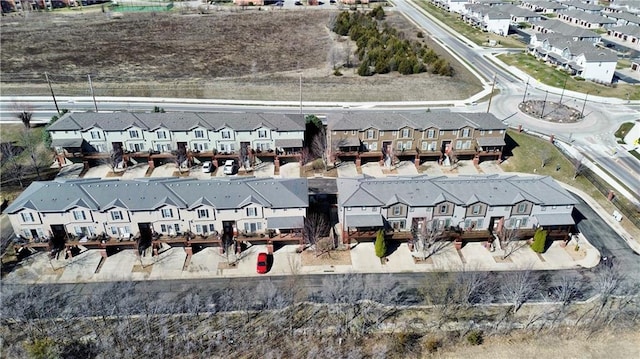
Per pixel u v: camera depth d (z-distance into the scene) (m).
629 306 56.59
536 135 98.50
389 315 55.16
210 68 136.75
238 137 84.19
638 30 165.12
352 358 49.97
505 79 131.50
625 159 90.31
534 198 64.38
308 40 167.00
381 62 131.12
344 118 86.31
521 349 51.38
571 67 134.00
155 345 51.22
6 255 62.94
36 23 185.88
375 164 87.62
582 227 70.44
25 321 53.91
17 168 81.19
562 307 56.06
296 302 56.75
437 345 51.69
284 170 85.31
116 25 185.25
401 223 65.38
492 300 57.28
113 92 117.81
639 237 68.50
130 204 61.78
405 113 89.50
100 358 49.94
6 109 107.81
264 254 63.06
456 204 63.69
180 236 63.59
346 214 63.94
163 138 83.81
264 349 51.06
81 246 63.69
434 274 61.41
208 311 55.38
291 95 116.94
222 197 63.06
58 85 121.31
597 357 50.69
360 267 62.53
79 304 56.12
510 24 192.38
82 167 85.12
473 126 85.50
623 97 118.81
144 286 58.94
